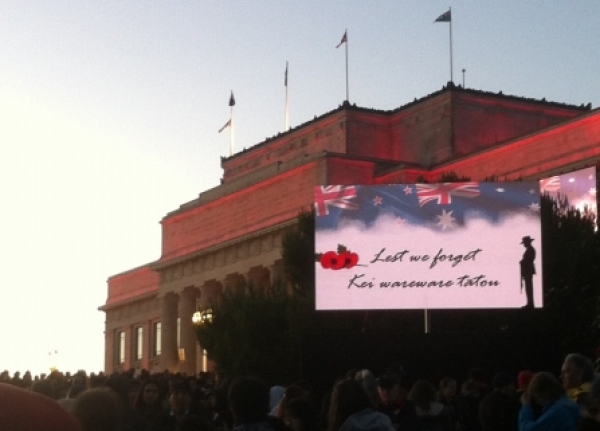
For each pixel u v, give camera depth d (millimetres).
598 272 52938
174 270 137750
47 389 24688
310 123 125750
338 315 54281
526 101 120062
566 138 95500
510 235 44062
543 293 45875
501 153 101875
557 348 37188
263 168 123375
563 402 16438
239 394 14203
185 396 22516
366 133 121250
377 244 45000
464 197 44219
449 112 115938
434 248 44531
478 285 44125
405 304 44656
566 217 55250
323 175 112625
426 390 20812
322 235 45406
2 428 5453
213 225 131125
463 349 36906
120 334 163500
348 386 15711
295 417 17047
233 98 140375
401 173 108688
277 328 60500
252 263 122562
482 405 18328
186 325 134875
